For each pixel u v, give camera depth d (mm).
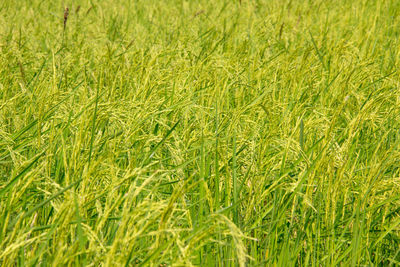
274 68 4895
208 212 2682
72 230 2244
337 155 2898
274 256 2592
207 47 5871
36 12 8609
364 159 3445
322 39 6227
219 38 6309
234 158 2641
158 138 3072
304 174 2746
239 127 3406
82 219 2268
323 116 3475
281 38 6488
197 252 2441
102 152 2973
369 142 3674
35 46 6293
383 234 2662
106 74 4617
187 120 3424
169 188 3072
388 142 3246
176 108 3387
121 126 3178
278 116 3473
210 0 9602
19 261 2297
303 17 7695
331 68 4855
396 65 4969
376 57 5484
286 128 3227
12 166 3164
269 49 6148
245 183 2994
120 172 3062
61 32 6816
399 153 2850
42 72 4730
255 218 2787
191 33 6250
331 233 2658
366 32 6535
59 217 2125
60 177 2768
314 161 2592
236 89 4328
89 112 3043
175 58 5207
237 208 2664
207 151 2951
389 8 8148
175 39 6176
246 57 5234
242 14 8195
